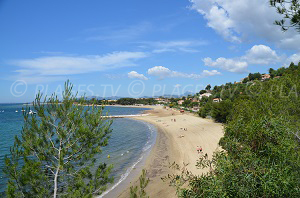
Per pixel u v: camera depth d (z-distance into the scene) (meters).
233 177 5.13
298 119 9.98
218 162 5.66
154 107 194.25
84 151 8.03
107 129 8.52
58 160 7.40
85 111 8.35
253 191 4.94
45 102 7.81
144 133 49.75
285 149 5.39
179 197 6.00
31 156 7.34
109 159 27.14
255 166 5.21
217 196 5.02
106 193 17.22
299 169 5.18
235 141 6.30
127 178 20.50
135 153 30.36
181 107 151.12
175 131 51.06
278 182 4.76
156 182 19.12
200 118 75.62
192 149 31.20
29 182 6.58
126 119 89.12
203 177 5.74
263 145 5.91
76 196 7.08
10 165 6.62
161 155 28.95
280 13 4.71
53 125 7.81
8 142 35.38
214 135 39.94
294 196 4.65
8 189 6.20
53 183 7.54
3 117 87.31
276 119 6.36
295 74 19.59
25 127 7.41
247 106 12.54
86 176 7.99
